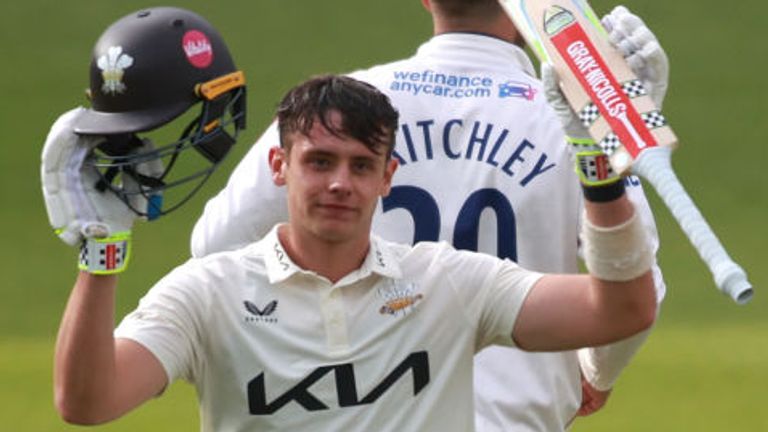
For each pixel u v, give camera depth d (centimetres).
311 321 1788
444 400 1812
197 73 1736
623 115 1650
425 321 1808
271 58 8681
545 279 1817
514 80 2175
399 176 2144
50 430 4653
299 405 1781
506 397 2128
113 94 1716
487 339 1836
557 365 2158
